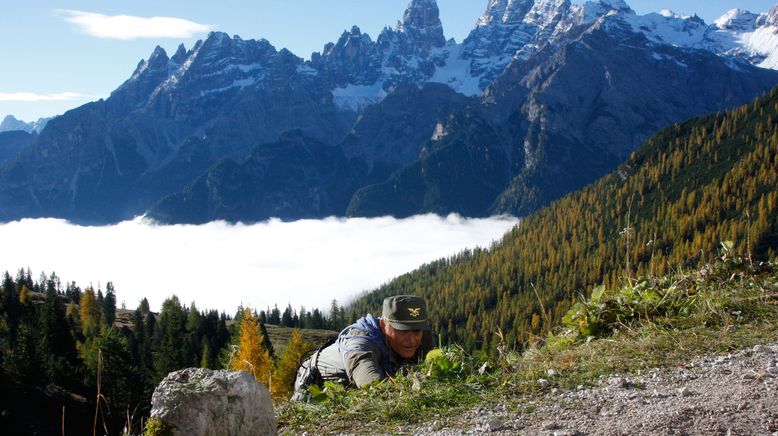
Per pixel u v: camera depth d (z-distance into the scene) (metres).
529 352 6.97
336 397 6.25
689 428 4.71
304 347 49.81
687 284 8.18
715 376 5.70
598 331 7.54
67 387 60.69
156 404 3.93
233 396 4.03
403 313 6.77
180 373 4.14
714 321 7.27
